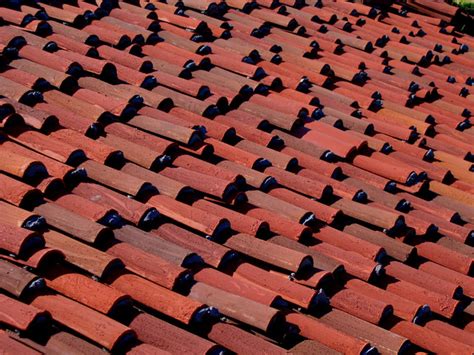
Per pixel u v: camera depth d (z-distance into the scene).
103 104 5.80
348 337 4.34
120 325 3.86
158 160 5.34
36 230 4.34
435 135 7.17
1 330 3.73
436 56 8.68
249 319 4.23
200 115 6.12
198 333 4.18
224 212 5.07
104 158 5.20
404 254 5.34
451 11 10.16
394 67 8.17
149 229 4.79
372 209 5.57
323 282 4.72
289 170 5.86
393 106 7.34
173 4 7.83
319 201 5.62
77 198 4.73
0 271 4.00
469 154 6.95
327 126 6.52
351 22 8.95
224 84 6.64
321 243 5.15
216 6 7.83
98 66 6.17
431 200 6.23
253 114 6.42
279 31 8.03
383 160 6.41
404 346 4.45
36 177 4.77
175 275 4.34
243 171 5.58
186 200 5.15
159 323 4.07
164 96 6.12
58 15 6.88
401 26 9.40
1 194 4.54
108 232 4.50
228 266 4.69
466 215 6.13
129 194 4.97
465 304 5.21
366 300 4.71
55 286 4.09
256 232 4.95
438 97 7.88
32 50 6.16
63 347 3.76
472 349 4.59
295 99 6.86
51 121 5.36
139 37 6.92
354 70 7.60
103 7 7.38
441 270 5.40
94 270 4.23
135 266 4.39
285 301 4.54
